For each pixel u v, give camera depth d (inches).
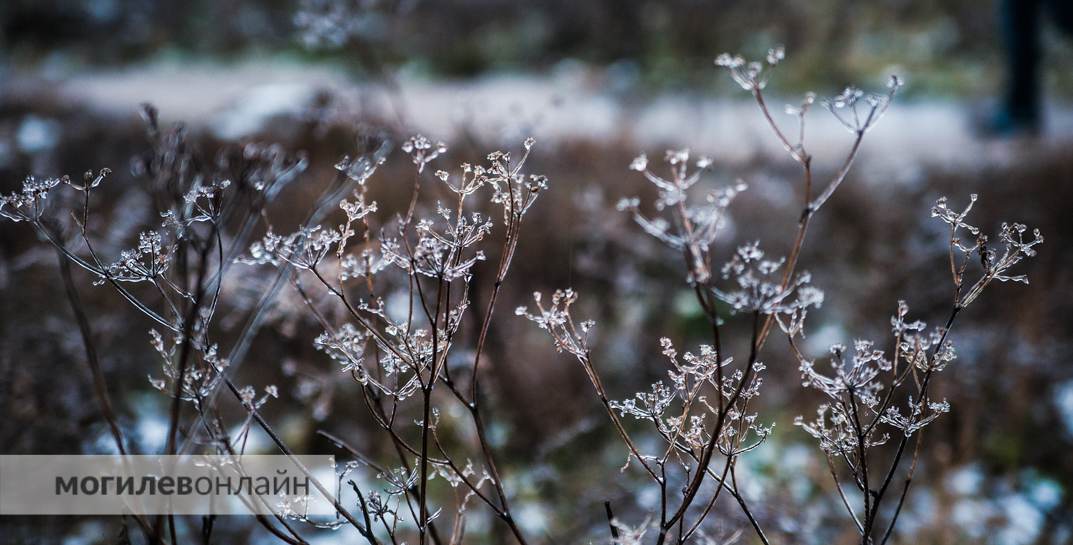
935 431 104.9
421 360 53.7
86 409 93.5
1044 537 92.2
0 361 94.0
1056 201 158.2
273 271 89.7
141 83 469.7
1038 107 318.3
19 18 572.4
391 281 97.7
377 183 139.2
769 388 123.3
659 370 126.8
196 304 53.9
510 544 88.3
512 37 556.1
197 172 68.3
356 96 150.6
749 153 226.5
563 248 146.7
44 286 113.9
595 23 519.2
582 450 107.4
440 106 343.0
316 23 134.6
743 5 499.5
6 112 250.5
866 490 53.9
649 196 174.1
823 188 186.1
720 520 78.2
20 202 53.6
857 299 140.6
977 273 138.9
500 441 102.9
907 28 522.0
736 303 47.1
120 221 123.4
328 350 55.2
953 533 90.3
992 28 495.5
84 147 198.5
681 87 422.3
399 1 161.2
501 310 126.2
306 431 104.5
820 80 448.1
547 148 185.6
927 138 293.0
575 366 120.1
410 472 59.7
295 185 133.3
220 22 590.6
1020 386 109.4
